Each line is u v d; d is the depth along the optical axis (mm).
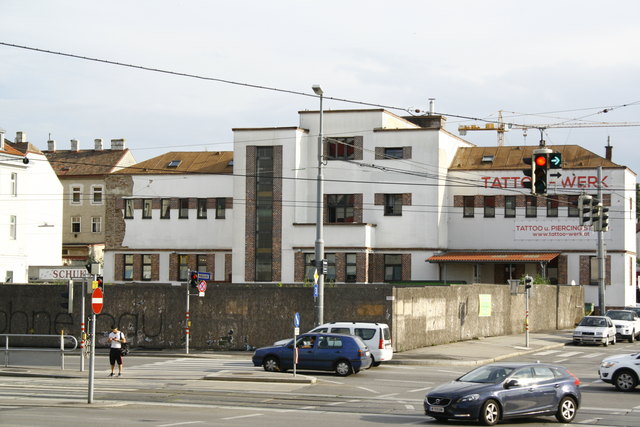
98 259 94625
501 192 73250
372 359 39406
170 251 78000
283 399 28938
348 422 23703
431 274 71062
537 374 24422
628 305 72062
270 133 70625
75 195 105875
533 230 72438
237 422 23312
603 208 52219
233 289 48812
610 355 47688
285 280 69625
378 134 72000
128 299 50469
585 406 27703
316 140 72438
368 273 70375
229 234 76875
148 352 47938
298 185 70562
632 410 26812
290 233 69938
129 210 79438
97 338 50656
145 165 81125
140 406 27000
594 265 71500
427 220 71188
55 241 92625
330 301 46594
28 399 28484
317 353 36125
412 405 27672
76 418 23703
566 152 74688
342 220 72188
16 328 51625
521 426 23562
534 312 62438
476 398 23094
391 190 71625
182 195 78188
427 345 49031
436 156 71125
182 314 49688
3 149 79125
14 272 79812
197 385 32688
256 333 48344
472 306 54688
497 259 69625
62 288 51125
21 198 81000
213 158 81062
